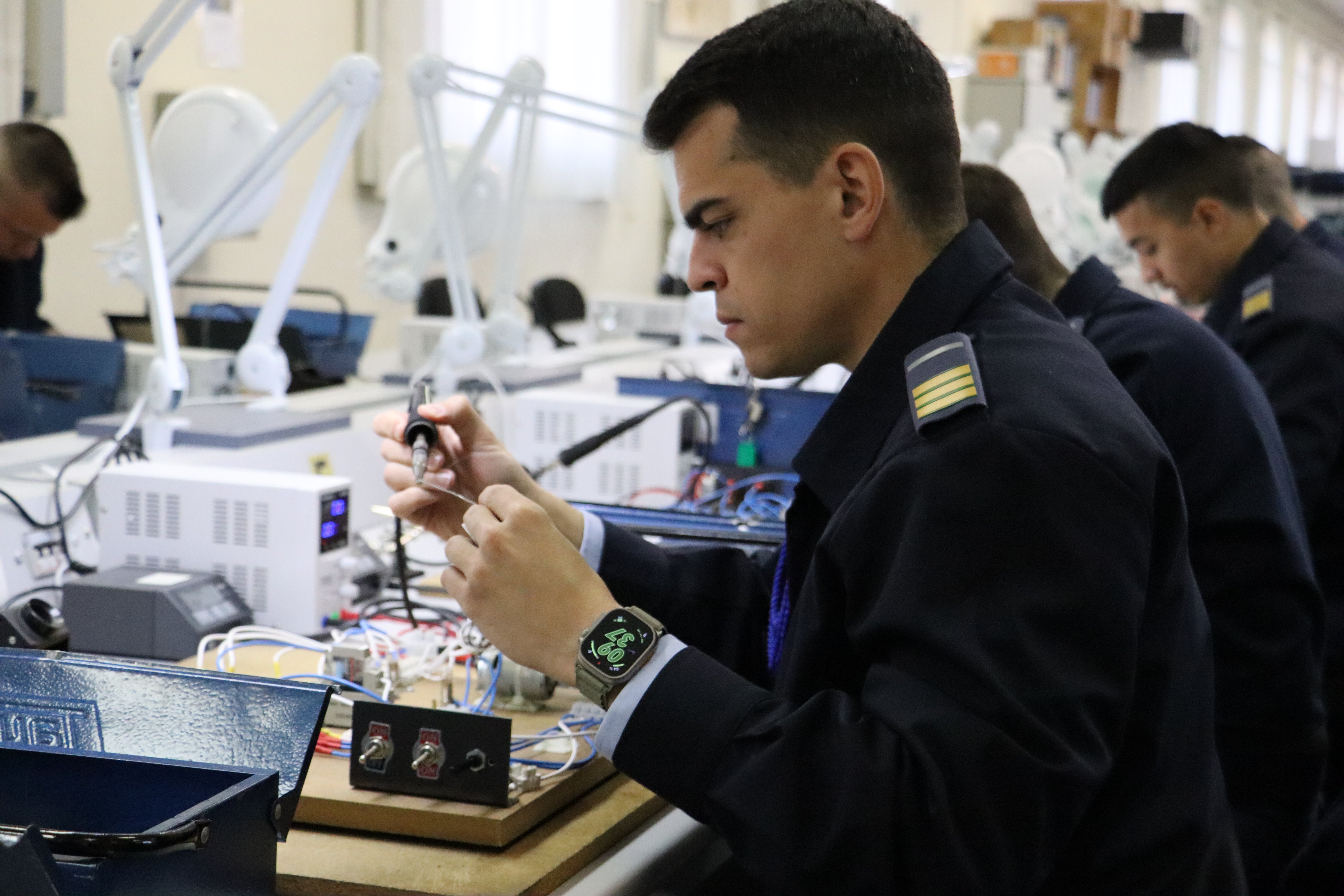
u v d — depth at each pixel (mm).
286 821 920
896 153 922
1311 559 1770
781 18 925
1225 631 1504
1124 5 9102
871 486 854
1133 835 896
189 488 1698
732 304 953
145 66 1921
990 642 767
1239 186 2139
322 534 1684
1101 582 783
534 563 907
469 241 2809
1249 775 1502
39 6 3627
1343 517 2041
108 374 2799
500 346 2820
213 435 2023
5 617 1231
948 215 963
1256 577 1499
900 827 752
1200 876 917
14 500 1737
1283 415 2014
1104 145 5551
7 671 995
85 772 843
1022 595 776
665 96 956
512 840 1073
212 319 3309
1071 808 757
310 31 5105
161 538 1714
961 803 742
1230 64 13406
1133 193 2219
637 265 7129
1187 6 11805
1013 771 740
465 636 1408
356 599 1768
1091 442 809
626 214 6938
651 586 1278
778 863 774
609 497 2498
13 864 671
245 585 1685
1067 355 891
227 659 1488
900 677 792
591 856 1093
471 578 913
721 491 2439
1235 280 2164
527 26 5727
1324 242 2420
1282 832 1487
